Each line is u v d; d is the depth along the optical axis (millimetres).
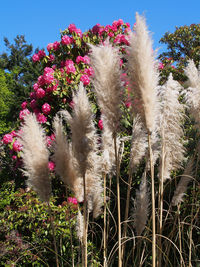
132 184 4023
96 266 3057
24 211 3861
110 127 1827
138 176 3998
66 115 2018
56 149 2092
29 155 2113
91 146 1940
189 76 2352
